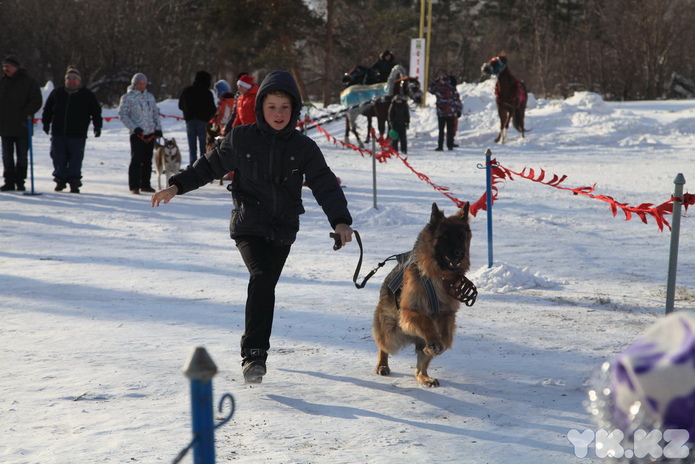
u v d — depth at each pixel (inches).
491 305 297.3
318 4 2192.4
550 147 1059.9
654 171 789.2
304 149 205.3
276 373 210.1
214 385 197.0
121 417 168.7
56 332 248.4
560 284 335.0
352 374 211.5
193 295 309.0
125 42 2274.9
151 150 640.4
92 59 2262.6
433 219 201.6
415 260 200.7
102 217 515.5
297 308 289.4
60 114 614.2
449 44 3238.2
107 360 215.9
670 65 2293.3
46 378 198.1
